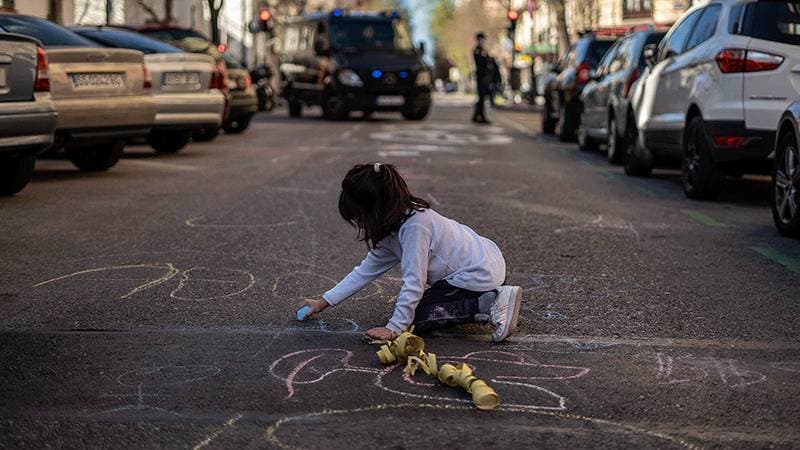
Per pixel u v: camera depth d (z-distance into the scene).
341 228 7.92
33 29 11.45
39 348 4.52
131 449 3.34
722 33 9.61
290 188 10.48
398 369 4.20
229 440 3.41
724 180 12.21
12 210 8.75
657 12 46.84
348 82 24.48
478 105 25.42
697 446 3.38
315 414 3.67
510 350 4.52
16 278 6.02
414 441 3.40
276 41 45.66
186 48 17.53
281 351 4.47
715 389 3.99
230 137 18.52
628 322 5.08
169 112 14.14
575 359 4.39
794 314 5.29
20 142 8.85
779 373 4.22
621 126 13.66
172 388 3.96
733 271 6.44
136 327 4.90
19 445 3.37
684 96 10.35
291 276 6.13
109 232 7.67
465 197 9.99
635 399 3.86
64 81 10.79
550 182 11.55
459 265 4.64
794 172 7.68
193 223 8.13
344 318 5.08
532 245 7.29
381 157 14.35
